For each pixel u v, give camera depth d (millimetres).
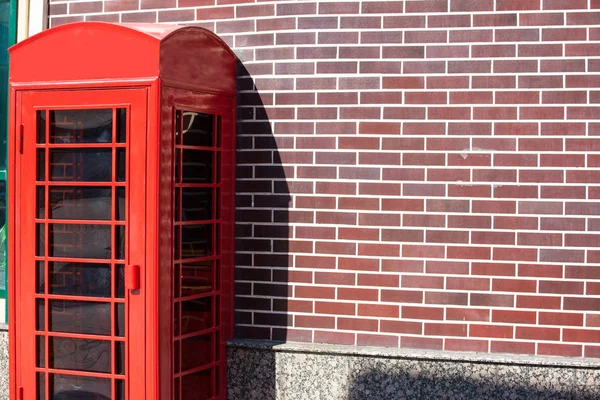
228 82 5480
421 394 5219
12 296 5160
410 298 5336
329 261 5457
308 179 5484
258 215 5570
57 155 5039
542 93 5176
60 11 6090
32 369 5129
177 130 5020
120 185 4867
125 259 4867
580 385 5055
